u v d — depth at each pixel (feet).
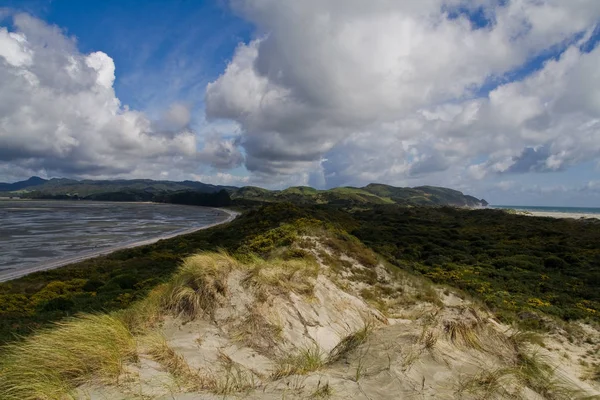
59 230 204.74
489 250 94.07
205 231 160.56
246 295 20.71
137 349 14.11
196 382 12.38
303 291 24.71
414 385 12.93
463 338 18.11
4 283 76.54
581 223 189.37
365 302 30.35
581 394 16.60
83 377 11.62
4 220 265.54
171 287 21.18
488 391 13.16
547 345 31.42
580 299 51.67
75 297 56.44
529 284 59.47
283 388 12.46
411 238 108.17
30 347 12.95
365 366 14.62
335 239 60.08
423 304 40.42
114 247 143.02
